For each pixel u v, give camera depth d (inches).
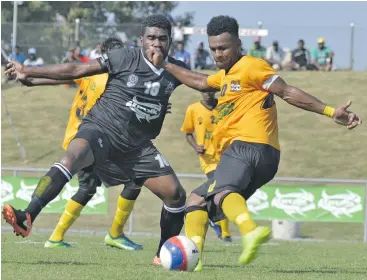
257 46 2114.9
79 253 645.3
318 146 1689.2
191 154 1691.7
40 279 427.8
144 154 530.6
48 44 2110.0
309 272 510.9
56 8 3166.8
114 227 731.4
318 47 2160.4
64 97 2065.7
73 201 721.0
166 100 529.7
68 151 492.1
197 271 474.3
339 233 1177.4
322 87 1989.4
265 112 461.7
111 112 517.0
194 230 477.7
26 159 1705.2
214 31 460.4
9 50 2103.8
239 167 452.1
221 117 470.9
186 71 505.4
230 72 463.2
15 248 694.5
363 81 2026.3
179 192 530.6
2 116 1937.7
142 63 517.0
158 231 1159.6
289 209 1005.8
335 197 1002.7
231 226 1213.7
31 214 464.4
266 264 581.0
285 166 1595.7
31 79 539.5
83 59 2015.3
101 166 552.1
